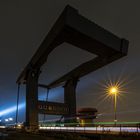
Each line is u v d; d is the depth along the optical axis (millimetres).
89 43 40250
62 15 36594
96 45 40844
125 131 25719
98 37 39469
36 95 48562
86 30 37656
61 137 29672
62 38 38719
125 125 26156
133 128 25750
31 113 46250
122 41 43906
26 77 51406
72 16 35906
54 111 51312
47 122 55188
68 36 38094
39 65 49031
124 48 43812
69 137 28859
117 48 42844
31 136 34750
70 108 53531
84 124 41500
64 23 35188
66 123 50188
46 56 46000
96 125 33969
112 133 25453
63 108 52969
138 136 22609
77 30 36156
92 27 38906
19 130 48344
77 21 36438
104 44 40531
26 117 46688
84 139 27453
